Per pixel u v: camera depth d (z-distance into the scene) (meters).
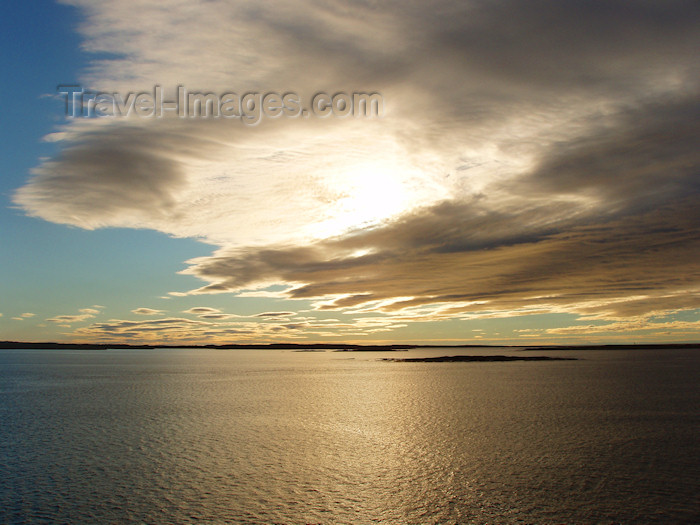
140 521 21.08
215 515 21.81
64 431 38.97
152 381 89.19
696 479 25.86
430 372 110.50
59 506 22.64
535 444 33.66
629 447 32.50
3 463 29.52
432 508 22.61
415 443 34.50
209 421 43.66
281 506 22.89
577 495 23.81
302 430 39.50
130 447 33.56
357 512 22.25
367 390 70.88
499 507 22.56
